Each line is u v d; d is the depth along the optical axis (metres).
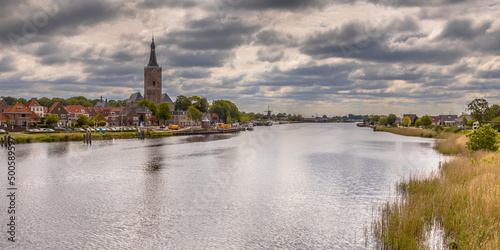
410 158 67.69
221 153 79.19
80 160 65.38
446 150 76.69
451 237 22.44
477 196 25.61
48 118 140.38
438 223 24.88
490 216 22.56
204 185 43.22
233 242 25.16
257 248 24.12
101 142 105.25
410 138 132.25
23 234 26.59
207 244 24.84
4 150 79.94
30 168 55.88
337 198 36.22
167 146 95.75
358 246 23.69
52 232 27.02
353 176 48.56
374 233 25.56
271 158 70.06
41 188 41.53
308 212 31.62
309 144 106.50
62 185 43.19
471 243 19.75
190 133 157.50
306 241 25.08
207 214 31.39
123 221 29.55
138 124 197.38
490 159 41.62
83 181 45.59
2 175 49.81
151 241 25.39
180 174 50.97
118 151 81.25
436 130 138.75
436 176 38.06
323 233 26.39
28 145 91.62
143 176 49.25
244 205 34.16
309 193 38.66
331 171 53.09
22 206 33.81
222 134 166.25
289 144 106.38
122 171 53.44
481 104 141.38
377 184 42.78
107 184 43.78
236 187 42.06
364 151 82.81
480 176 32.00
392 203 31.27
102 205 34.22
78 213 31.69
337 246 23.92
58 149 83.31
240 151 83.62
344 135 162.25
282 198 36.62
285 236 26.08
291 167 57.66
